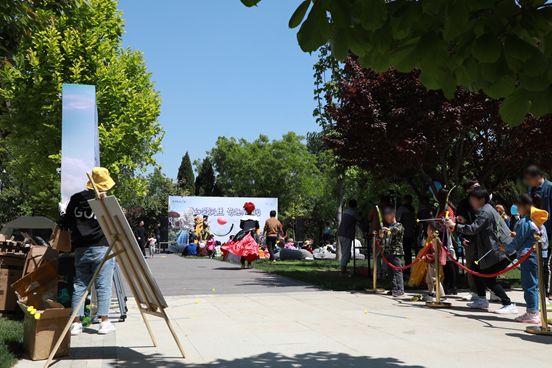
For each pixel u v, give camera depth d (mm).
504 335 6562
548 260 9789
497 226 8352
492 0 3014
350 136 12352
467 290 11500
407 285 12383
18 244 8352
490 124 12461
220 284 12617
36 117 17422
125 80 19328
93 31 18641
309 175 55562
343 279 13219
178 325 7285
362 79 11898
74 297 6621
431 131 11672
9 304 7859
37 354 5289
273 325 7250
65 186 7562
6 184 33875
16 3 8539
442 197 10164
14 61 10445
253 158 57375
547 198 8227
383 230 10391
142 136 20312
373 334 6621
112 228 5293
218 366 5098
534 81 3230
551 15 3062
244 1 3293
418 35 3320
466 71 3428
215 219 36688
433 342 6145
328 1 3109
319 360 5305
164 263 21578
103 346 5996
